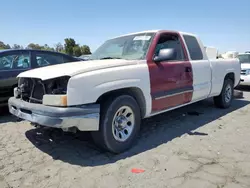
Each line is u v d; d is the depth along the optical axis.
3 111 5.50
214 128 4.44
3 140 3.83
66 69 3.04
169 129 4.39
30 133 4.16
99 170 2.84
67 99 2.79
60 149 3.48
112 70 3.15
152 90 3.68
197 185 2.50
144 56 3.72
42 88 3.12
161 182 2.57
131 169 2.86
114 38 4.80
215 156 3.21
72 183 2.56
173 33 4.38
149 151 3.39
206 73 4.97
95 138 3.17
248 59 10.22
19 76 3.54
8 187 2.51
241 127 4.50
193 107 6.22
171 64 4.04
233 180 2.59
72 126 2.83
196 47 4.92
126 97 3.33
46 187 2.50
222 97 5.88
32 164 3.02
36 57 5.64
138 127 3.58
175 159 3.12
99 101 3.15
